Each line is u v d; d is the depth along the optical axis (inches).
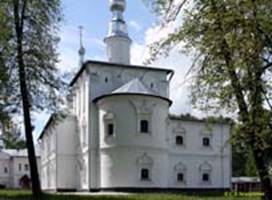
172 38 514.0
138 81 1747.0
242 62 439.2
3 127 1159.0
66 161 2103.8
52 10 1059.3
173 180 2001.7
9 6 998.4
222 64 470.0
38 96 1069.1
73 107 2123.5
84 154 1881.2
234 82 459.2
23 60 1026.1
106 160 1678.2
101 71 1894.7
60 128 2108.8
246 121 462.0
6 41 975.6
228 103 484.1
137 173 1624.0
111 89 1892.2
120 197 1018.1
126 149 1633.9
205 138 2098.9
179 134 2054.6
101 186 1686.8
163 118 1732.3
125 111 1663.4
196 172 2053.4
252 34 429.4
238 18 432.5
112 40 2054.6
